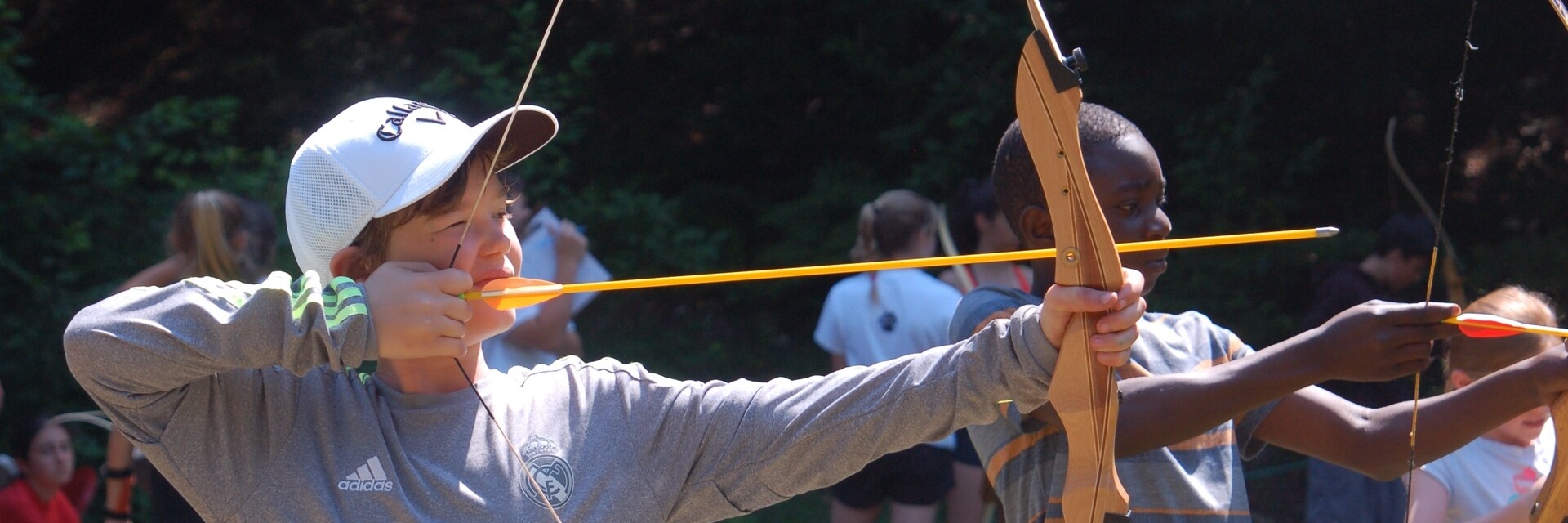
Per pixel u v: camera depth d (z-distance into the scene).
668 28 10.10
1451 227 8.17
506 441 1.60
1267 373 1.69
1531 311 2.51
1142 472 1.89
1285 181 8.03
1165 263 1.99
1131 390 1.76
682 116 9.99
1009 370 1.48
